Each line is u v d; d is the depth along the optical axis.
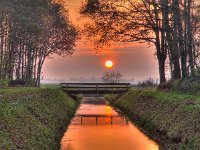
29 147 19.70
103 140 30.86
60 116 38.81
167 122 29.58
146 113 39.53
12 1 64.25
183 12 44.16
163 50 53.06
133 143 29.52
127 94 64.62
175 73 48.06
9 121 21.55
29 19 66.38
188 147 21.98
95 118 47.72
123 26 49.12
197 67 40.75
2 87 50.09
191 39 43.06
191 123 24.53
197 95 34.22
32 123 24.81
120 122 43.00
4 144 17.73
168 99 35.22
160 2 45.78
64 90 72.19
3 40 66.38
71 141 30.22
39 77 86.00
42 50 82.88
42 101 36.84
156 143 29.08
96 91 72.50
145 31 48.56
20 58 76.38
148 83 76.94
